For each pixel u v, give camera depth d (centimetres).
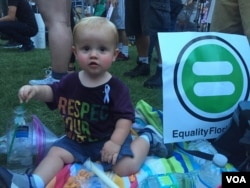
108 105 83
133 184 79
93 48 81
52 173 79
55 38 113
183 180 79
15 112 97
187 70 93
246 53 101
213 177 79
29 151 90
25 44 303
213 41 98
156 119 99
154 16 164
